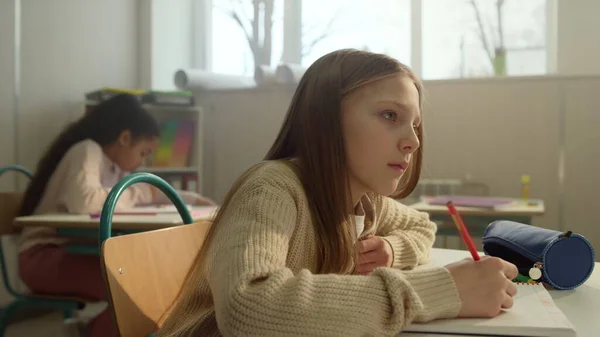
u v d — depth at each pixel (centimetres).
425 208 224
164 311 101
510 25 338
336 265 79
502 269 68
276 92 359
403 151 78
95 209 212
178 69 371
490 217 223
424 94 92
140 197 242
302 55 385
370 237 104
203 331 77
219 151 375
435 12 351
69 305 190
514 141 312
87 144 223
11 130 316
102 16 372
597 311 77
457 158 320
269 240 66
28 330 273
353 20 371
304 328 58
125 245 94
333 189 78
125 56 389
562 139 305
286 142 87
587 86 301
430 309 63
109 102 240
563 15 321
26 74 324
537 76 308
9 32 316
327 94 79
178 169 354
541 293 76
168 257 106
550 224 307
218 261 65
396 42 361
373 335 60
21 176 318
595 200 301
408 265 107
